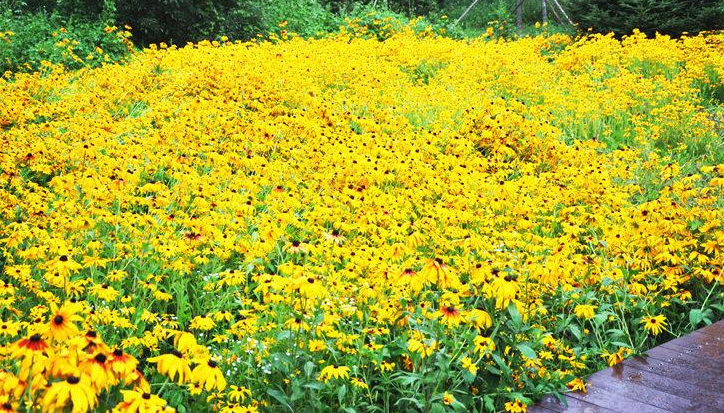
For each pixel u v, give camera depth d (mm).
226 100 8586
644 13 14203
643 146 8320
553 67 12195
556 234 6270
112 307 4281
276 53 11141
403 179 6672
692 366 3967
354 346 3922
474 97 9500
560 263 4215
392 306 4074
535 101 10148
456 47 13297
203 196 5941
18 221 5309
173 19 13820
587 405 3561
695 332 4465
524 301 4027
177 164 6410
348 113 8898
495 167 7656
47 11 13203
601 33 15000
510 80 10539
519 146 8148
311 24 16672
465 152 7711
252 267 4676
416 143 7629
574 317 4684
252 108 8773
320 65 10453
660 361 4043
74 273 4496
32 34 11609
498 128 8195
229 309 4469
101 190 5191
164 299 4441
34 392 2217
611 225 5707
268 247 4758
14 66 10812
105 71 9625
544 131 8102
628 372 3914
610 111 9242
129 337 3668
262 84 9109
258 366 3637
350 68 10391
